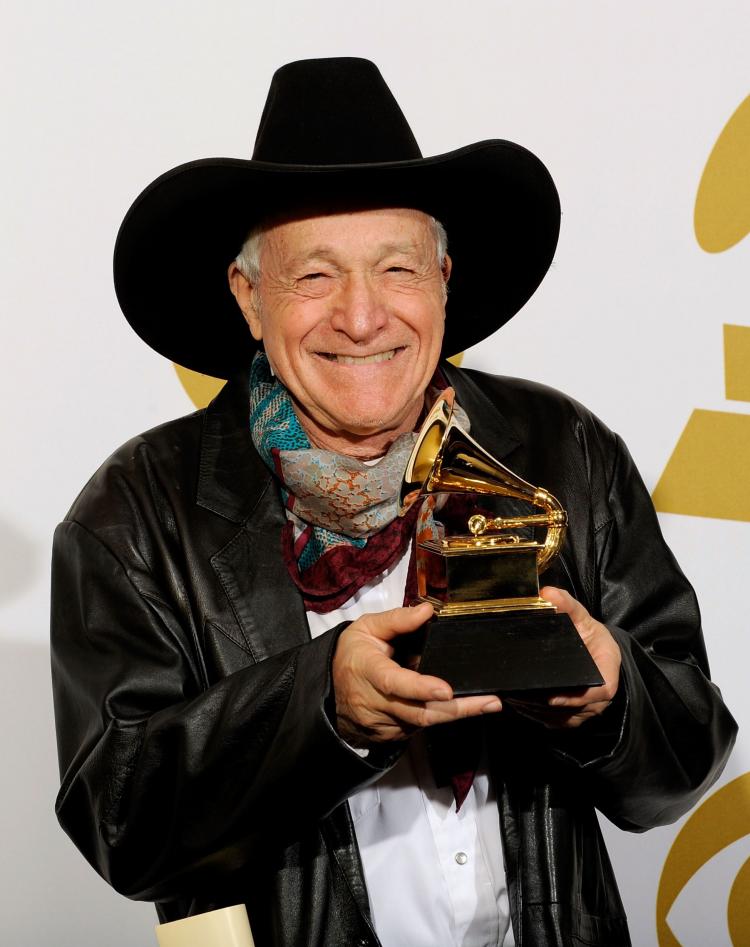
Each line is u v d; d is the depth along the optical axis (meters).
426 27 3.76
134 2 3.62
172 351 2.91
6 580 3.58
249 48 3.68
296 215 2.39
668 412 3.88
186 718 2.26
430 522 2.52
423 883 2.45
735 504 3.90
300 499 2.53
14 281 3.57
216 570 2.51
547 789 2.49
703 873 3.94
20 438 3.58
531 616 2.07
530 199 2.62
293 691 2.16
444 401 2.14
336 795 2.14
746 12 3.91
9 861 3.58
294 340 2.44
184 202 2.49
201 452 2.66
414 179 2.41
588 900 2.50
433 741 2.43
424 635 2.08
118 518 2.56
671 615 2.66
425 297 2.44
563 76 3.82
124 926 3.64
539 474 2.69
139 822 2.32
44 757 3.60
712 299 3.89
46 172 3.59
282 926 2.35
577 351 3.84
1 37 3.55
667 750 2.34
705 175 3.89
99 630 2.49
